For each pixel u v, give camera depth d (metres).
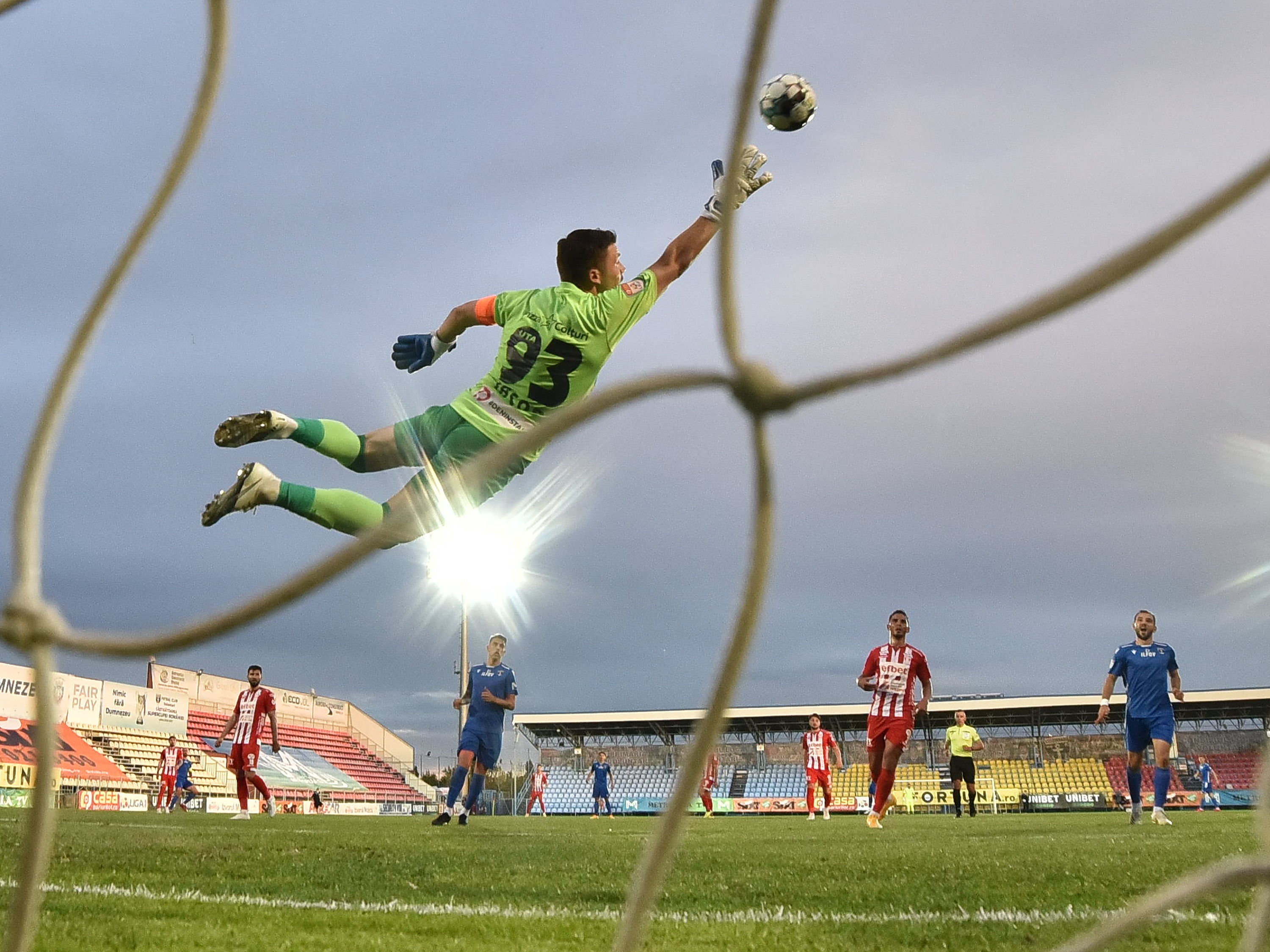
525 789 58.66
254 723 16.55
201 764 51.53
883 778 13.02
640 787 58.44
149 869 5.81
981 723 57.62
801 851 8.15
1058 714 55.06
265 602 1.05
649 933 3.80
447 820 14.99
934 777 56.75
